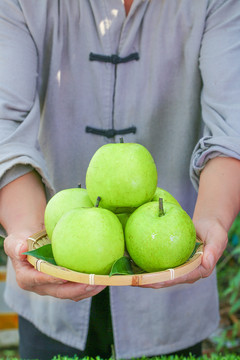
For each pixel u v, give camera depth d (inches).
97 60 58.6
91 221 37.2
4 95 51.9
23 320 68.7
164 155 61.5
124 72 58.7
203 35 55.1
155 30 57.2
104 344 67.6
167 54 57.2
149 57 58.1
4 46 52.8
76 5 57.0
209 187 48.4
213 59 52.8
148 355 65.6
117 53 58.7
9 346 110.6
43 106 62.6
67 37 58.3
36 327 67.4
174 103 59.5
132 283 34.8
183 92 58.8
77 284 39.0
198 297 65.1
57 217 41.4
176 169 61.5
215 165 49.1
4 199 47.6
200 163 50.6
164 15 56.2
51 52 58.8
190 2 54.5
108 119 60.4
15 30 53.6
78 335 63.8
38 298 64.3
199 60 55.7
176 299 64.1
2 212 47.3
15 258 42.1
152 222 38.0
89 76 59.6
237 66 51.8
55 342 66.7
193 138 60.8
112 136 60.6
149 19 56.9
